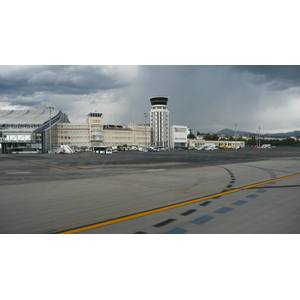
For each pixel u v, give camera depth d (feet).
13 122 365.20
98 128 499.10
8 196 33.81
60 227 20.97
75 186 42.22
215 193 34.81
